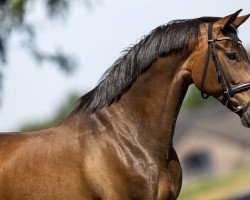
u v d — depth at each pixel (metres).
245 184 43.41
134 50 10.50
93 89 10.77
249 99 9.99
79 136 10.44
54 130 10.72
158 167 10.23
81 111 10.68
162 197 10.21
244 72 10.06
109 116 10.45
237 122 92.38
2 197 10.61
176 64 10.38
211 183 49.31
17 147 10.75
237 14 10.15
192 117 94.19
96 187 10.21
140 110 10.41
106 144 10.27
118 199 10.20
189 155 91.12
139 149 10.23
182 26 10.40
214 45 10.16
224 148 89.62
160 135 10.34
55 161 10.41
